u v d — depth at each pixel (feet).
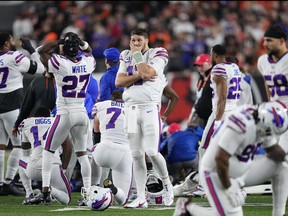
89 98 125.18
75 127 109.50
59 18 266.98
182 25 265.34
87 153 118.52
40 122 113.19
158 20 268.00
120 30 263.49
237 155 77.56
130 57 103.86
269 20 283.79
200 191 117.29
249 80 134.92
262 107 77.25
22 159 114.21
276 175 84.64
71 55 107.76
